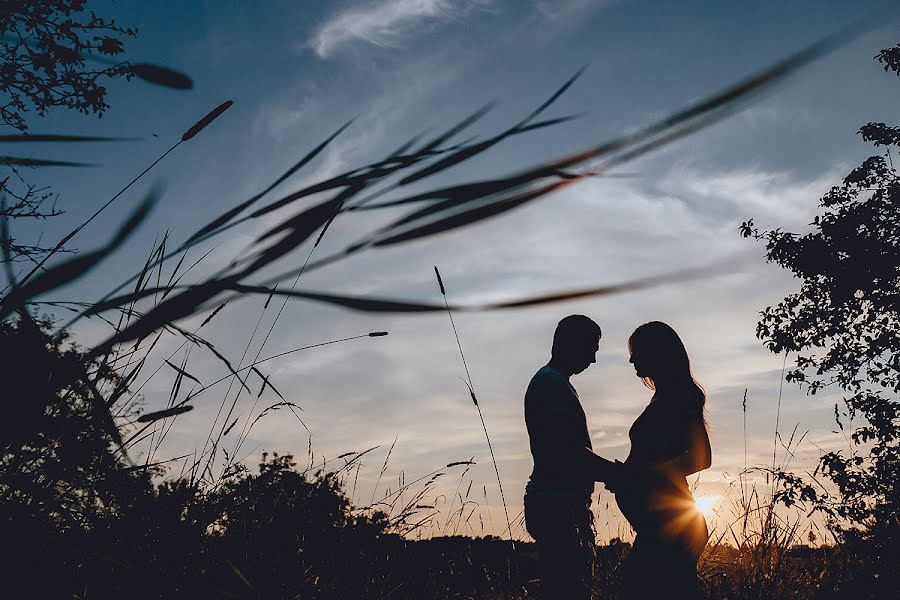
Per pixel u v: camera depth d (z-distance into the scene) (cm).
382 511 251
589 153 23
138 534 105
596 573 328
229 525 164
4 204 37
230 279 28
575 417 332
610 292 23
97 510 90
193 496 136
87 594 93
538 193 23
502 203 24
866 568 310
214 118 35
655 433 312
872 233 1276
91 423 54
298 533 190
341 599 207
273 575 166
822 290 1302
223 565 138
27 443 51
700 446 306
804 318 1312
